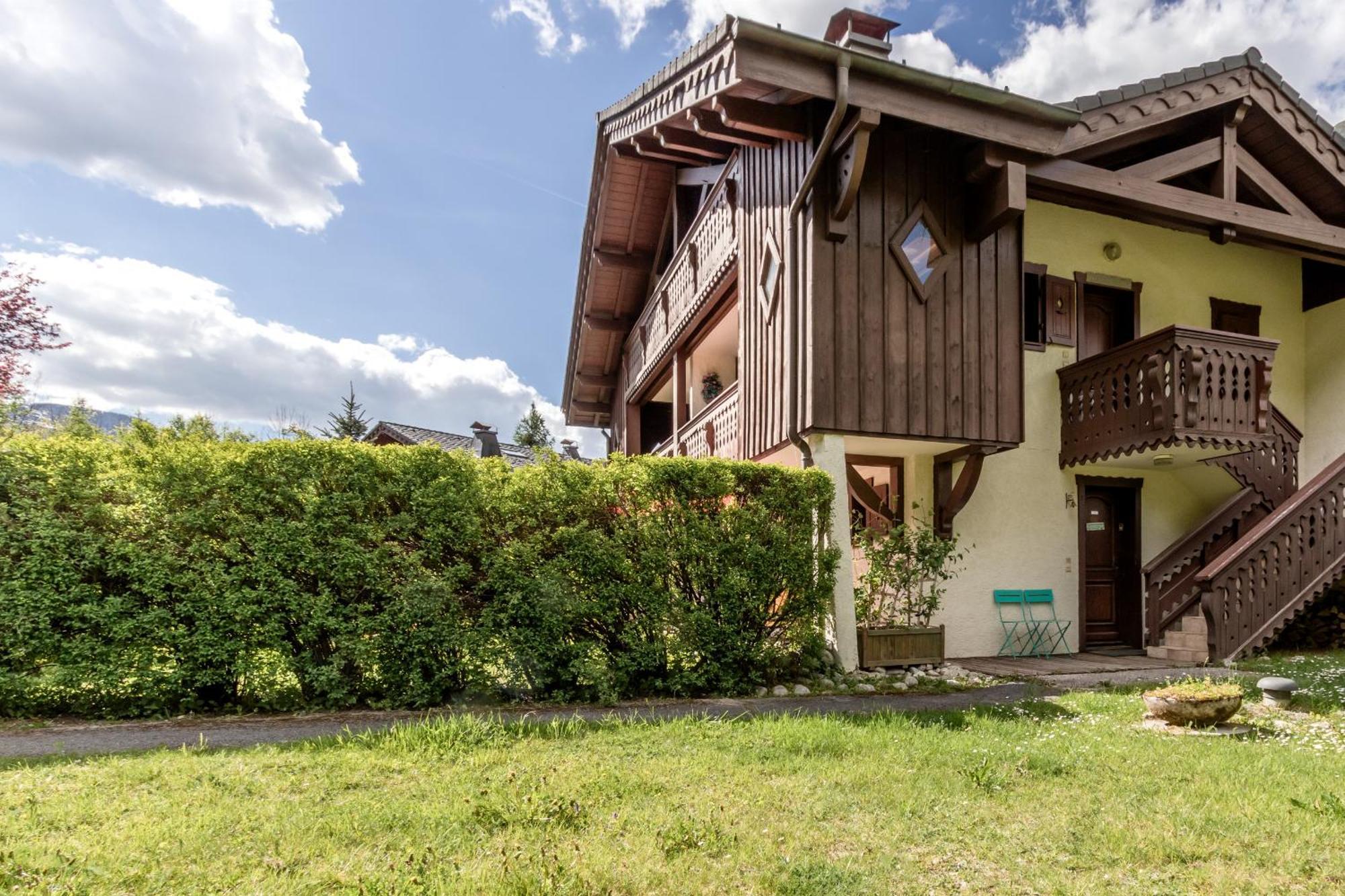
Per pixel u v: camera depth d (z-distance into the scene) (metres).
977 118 6.84
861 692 6.30
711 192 10.84
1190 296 10.08
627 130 10.30
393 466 5.48
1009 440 7.76
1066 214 9.49
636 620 6.01
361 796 3.20
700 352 13.05
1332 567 8.53
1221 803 3.21
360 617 5.23
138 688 4.89
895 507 8.88
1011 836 2.86
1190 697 4.64
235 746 4.11
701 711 5.33
